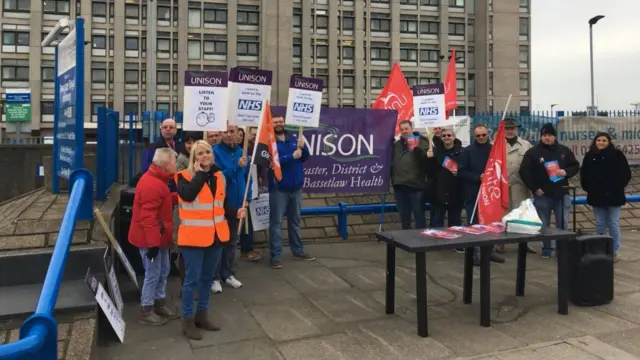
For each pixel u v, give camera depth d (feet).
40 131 143.33
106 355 13.17
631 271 21.75
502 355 13.37
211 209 14.11
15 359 7.70
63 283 15.07
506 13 182.29
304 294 18.49
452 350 13.74
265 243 26.18
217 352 13.48
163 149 14.82
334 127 26.20
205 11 155.02
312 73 164.86
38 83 142.72
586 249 17.43
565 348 13.83
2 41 141.28
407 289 19.26
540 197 23.40
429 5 177.17
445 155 23.80
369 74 170.91
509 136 24.48
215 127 18.16
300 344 14.07
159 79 150.92
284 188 21.85
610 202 23.31
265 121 18.01
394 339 14.49
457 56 179.83
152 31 104.94
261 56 157.99
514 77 183.21
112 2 147.54
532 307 17.34
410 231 16.85
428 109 23.85
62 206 20.95
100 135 22.03
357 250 25.45
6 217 19.04
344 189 26.66
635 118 37.42
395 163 24.86
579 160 36.32
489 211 20.25
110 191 24.77
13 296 14.07
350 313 16.60
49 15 143.64
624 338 14.58
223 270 19.03
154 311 15.87
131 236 15.03
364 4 170.30
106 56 147.02
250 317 16.11
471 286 17.69
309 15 163.22
